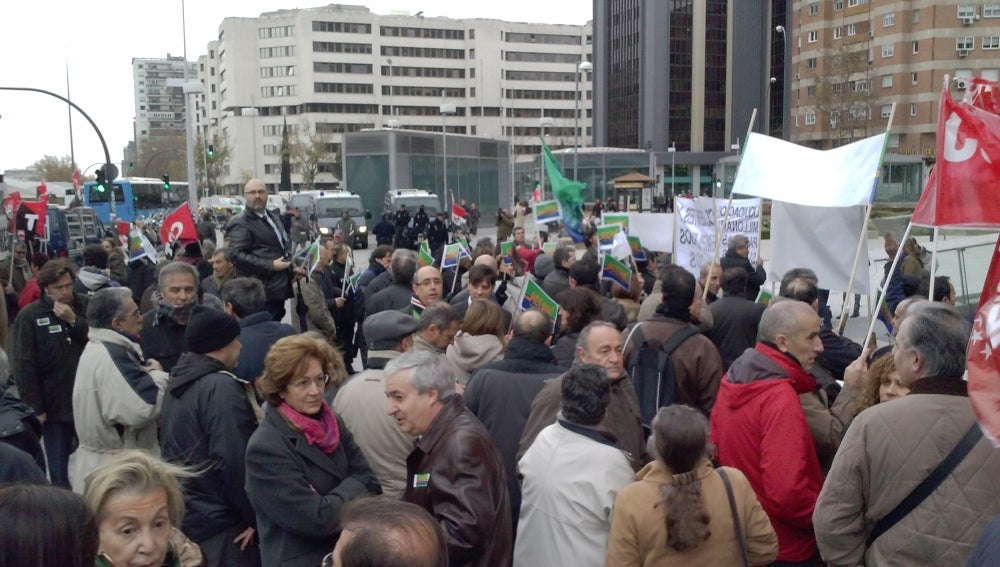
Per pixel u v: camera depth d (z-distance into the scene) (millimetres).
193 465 4055
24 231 20891
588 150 66062
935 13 65438
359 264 30469
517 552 3881
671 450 3441
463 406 3805
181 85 35438
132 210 53625
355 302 10883
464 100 143500
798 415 4020
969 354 2754
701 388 5277
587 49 148875
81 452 5270
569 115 148625
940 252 11109
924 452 3191
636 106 99000
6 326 6934
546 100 147250
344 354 11273
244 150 138375
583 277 8008
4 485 2225
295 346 3857
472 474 3545
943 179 3740
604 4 103875
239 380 4434
